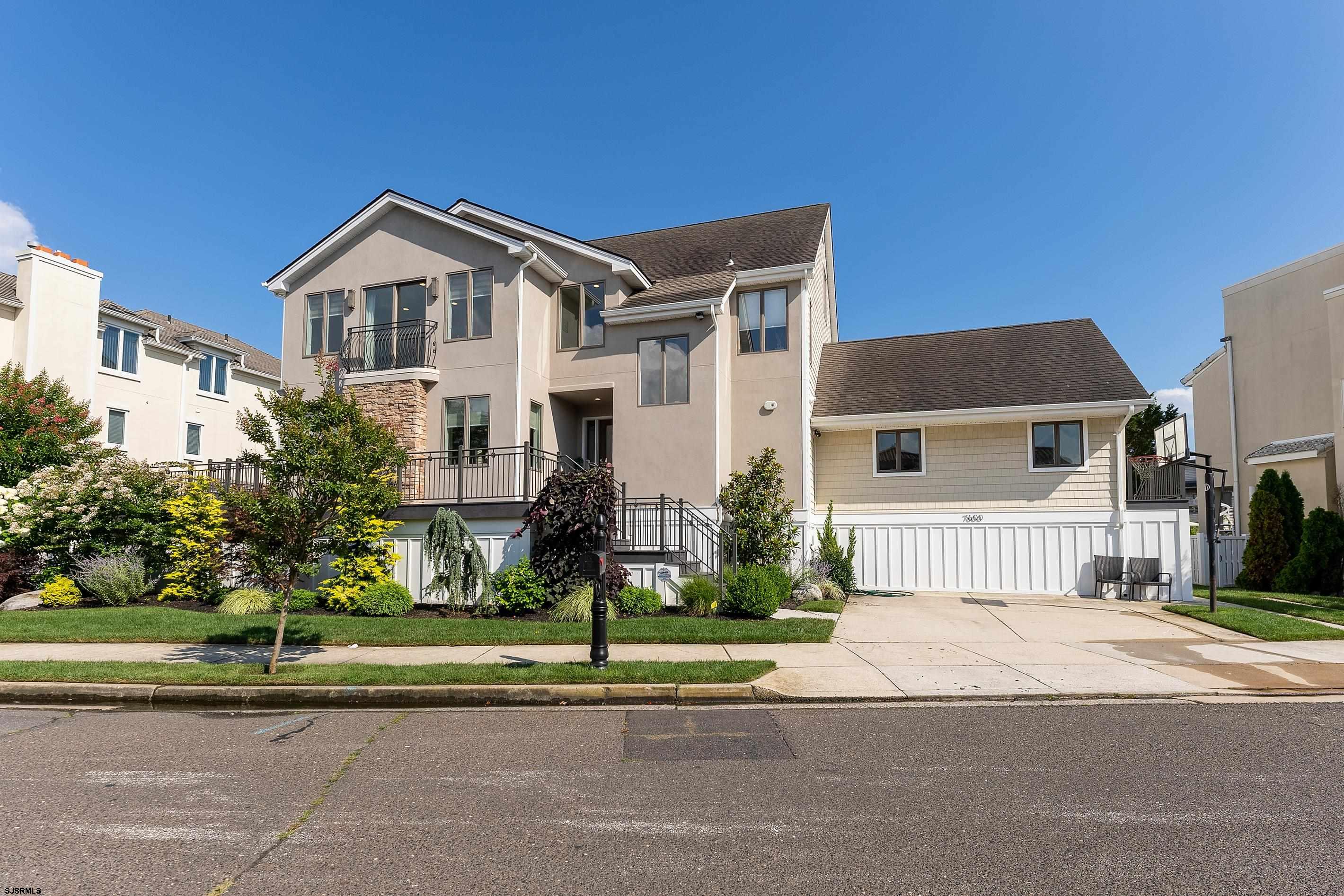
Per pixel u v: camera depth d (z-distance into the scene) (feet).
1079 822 14.78
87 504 51.06
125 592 48.47
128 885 12.41
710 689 26.25
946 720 22.84
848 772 18.02
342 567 45.01
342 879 12.55
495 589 44.11
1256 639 35.60
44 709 26.25
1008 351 61.93
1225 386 78.18
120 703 27.32
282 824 15.06
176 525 51.16
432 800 16.42
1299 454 61.52
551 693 26.40
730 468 57.26
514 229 60.75
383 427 32.04
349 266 60.34
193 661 31.81
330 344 60.59
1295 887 12.05
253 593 45.21
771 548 49.67
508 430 54.44
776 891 12.02
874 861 13.11
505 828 14.76
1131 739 20.54
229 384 94.89
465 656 32.42
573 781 17.61
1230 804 15.67
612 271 58.08
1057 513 54.70
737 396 58.08
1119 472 53.72
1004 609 45.65
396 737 21.85
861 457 60.18
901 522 58.18
